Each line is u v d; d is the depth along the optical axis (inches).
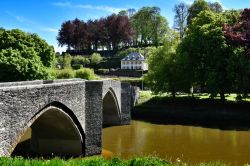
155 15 6245.1
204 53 2436.0
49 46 2514.8
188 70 2496.3
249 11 2361.0
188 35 2583.7
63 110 1202.6
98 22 6289.4
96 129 1397.6
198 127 2080.5
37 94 1010.1
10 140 887.1
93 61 5477.4
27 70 1947.6
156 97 2696.9
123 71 4881.9
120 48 6402.6
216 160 1353.3
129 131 1963.6
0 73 1900.8
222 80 2340.1
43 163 621.9
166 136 1824.6
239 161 1348.4
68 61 4643.2
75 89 1267.2
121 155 1409.9
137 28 6382.9
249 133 1907.0
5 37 2246.6
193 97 2664.9
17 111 914.7
